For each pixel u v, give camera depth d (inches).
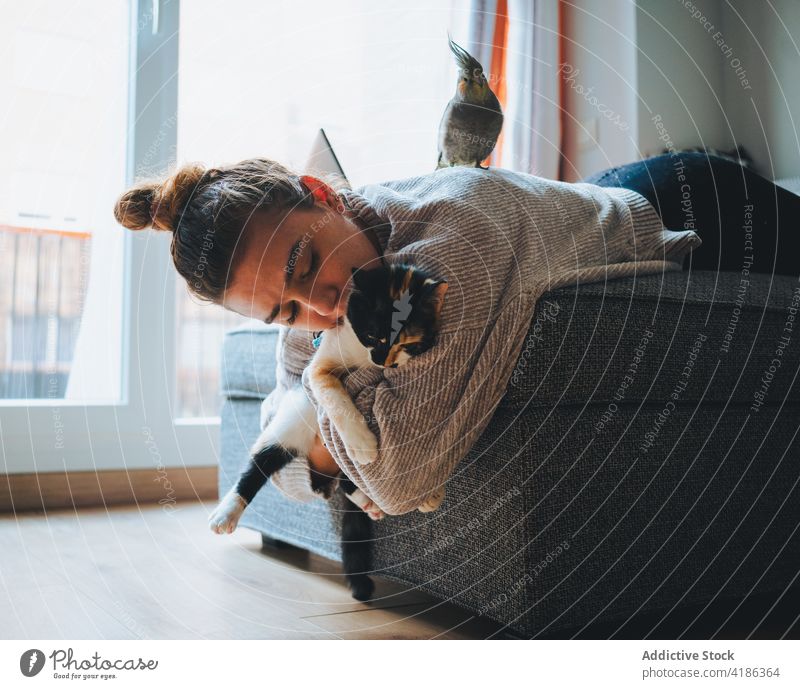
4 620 39.3
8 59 76.9
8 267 77.6
